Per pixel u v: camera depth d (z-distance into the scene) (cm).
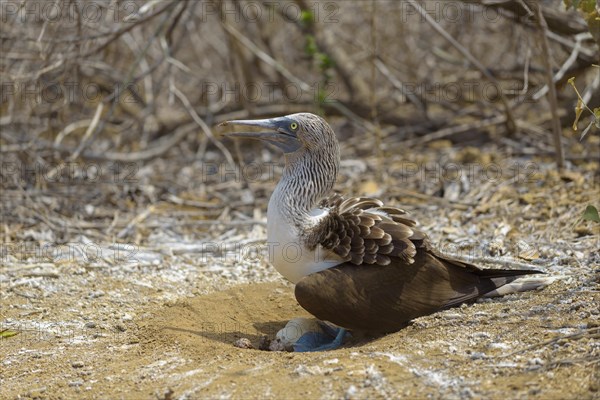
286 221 965
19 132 1730
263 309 1066
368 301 920
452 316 938
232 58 1845
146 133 1897
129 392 820
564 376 747
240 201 1495
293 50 2106
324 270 930
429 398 739
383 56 2022
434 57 2027
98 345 962
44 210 1426
